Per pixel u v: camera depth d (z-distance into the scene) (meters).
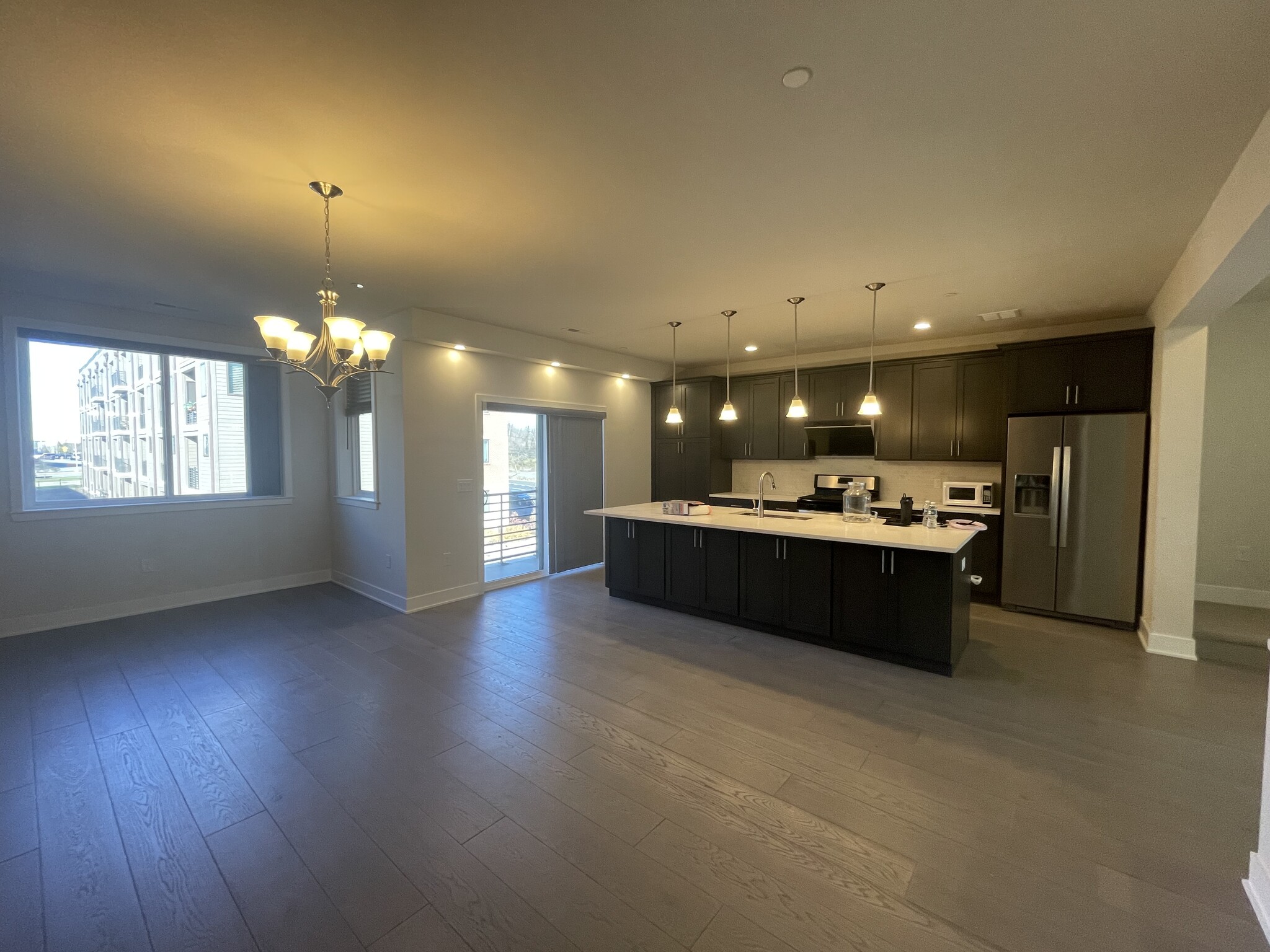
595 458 6.43
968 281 3.57
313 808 2.06
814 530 3.73
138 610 4.49
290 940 1.50
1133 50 1.49
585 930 1.53
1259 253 2.19
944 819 1.98
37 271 3.35
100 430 4.36
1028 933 1.51
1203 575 4.70
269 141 1.95
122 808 2.07
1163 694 3.00
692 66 1.56
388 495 4.75
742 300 4.04
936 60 1.54
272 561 5.27
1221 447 4.60
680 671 3.34
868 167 2.13
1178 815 2.00
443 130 1.89
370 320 4.69
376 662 3.50
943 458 5.21
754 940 1.49
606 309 4.34
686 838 1.89
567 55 1.52
